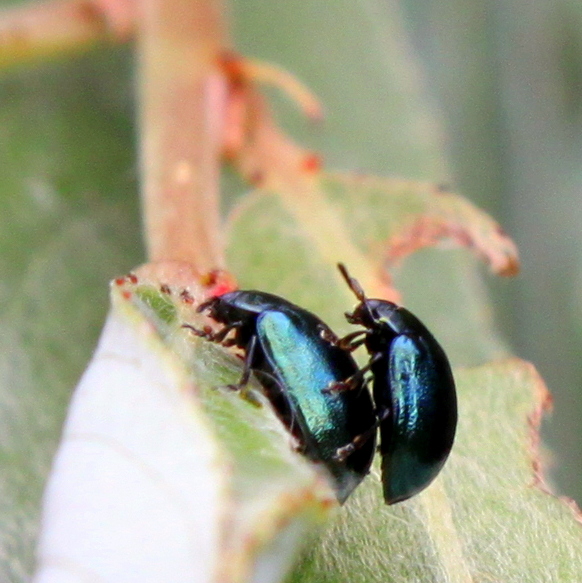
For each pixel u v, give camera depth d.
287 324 0.06
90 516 0.05
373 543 0.06
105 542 0.05
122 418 0.05
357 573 0.06
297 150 0.07
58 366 0.07
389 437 0.06
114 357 0.05
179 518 0.05
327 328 0.06
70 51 0.07
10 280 0.07
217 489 0.05
